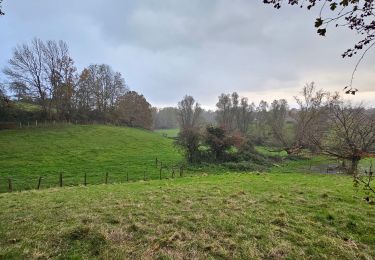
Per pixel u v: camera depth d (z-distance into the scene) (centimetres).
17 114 7700
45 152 5106
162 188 2027
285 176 2806
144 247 943
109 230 1069
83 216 1239
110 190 2073
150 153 5722
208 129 4825
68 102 8862
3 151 4928
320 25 429
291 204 1467
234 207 1397
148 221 1185
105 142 6600
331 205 1438
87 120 9612
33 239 991
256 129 9294
